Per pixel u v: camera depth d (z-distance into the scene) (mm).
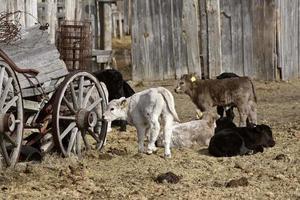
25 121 12883
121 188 11266
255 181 11641
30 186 11312
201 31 24719
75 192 11023
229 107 17312
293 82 24094
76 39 19938
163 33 24922
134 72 25078
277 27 24078
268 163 12898
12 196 10758
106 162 13078
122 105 13727
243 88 16312
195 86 16609
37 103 12914
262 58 24297
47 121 12930
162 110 13430
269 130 14203
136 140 15562
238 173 12219
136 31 24969
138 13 24922
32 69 12352
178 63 24906
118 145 14883
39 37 13742
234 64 24594
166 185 11445
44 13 20172
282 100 20594
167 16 24891
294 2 24953
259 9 24203
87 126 13188
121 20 40812
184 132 14461
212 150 13594
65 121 13195
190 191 11023
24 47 13469
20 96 12086
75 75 13031
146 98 13516
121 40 38812
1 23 14305
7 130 11508
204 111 16219
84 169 12430
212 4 24578
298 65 25156
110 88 17469
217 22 24594
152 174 12188
